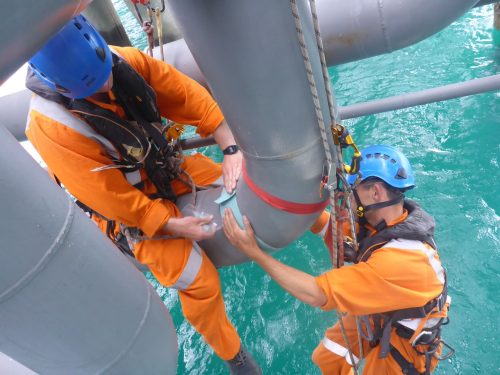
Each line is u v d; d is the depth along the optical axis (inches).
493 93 162.6
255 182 64.1
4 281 45.0
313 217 66.7
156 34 162.6
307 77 49.3
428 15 96.5
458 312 119.0
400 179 76.5
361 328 94.4
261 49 44.9
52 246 47.3
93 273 52.8
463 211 137.3
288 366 120.4
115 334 56.9
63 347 53.2
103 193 66.5
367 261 75.9
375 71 193.3
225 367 121.6
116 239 82.6
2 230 43.1
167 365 67.2
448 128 159.6
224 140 83.4
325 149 54.9
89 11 148.5
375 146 81.5
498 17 179.8
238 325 130.3
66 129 63.7
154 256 76.6
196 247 80.5
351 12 99.0
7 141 44.9
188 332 131.3
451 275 126.0
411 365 87.2
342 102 184.7
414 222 76.4
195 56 49.9
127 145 70.3
